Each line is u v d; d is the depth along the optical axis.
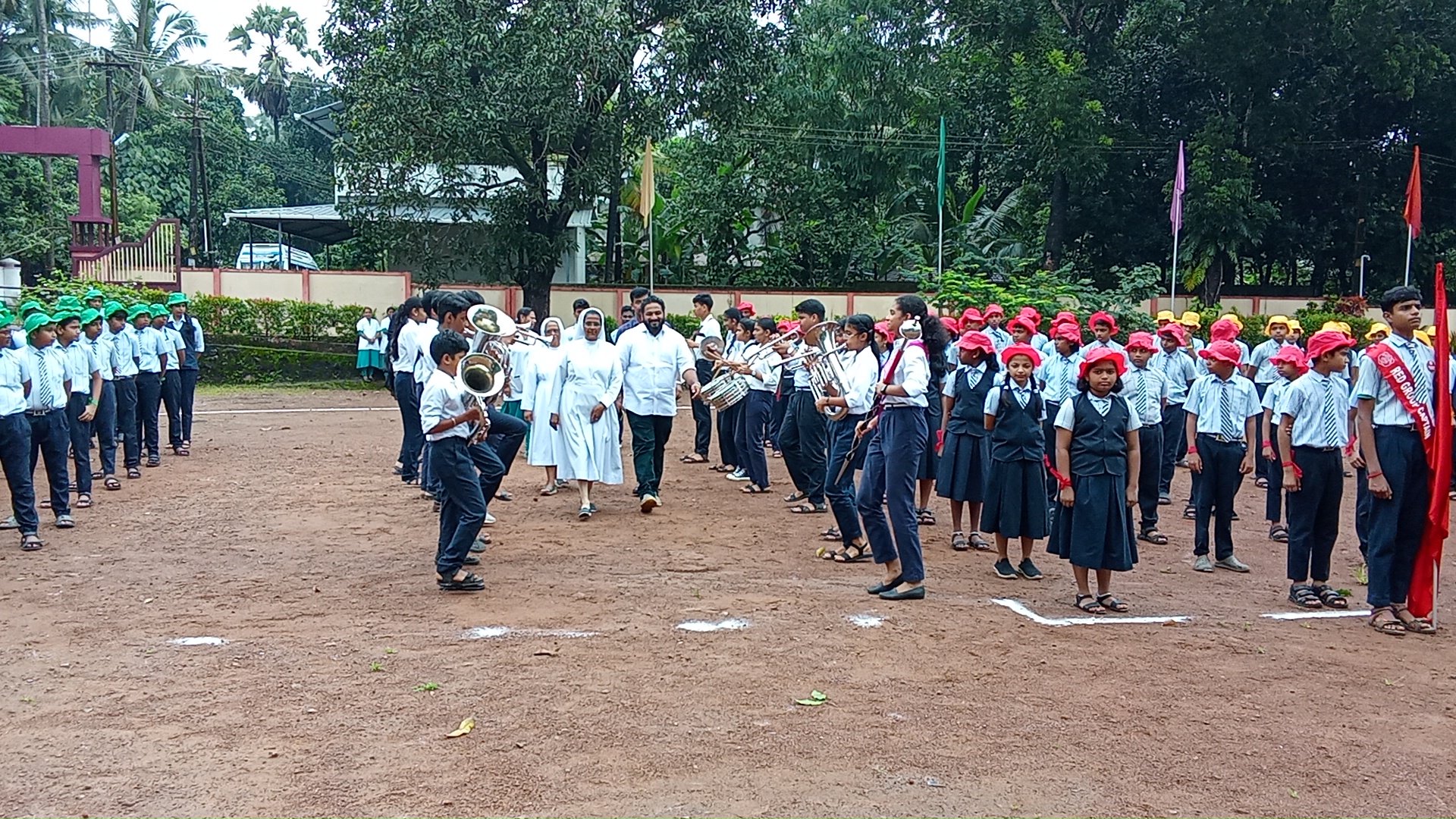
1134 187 34.38
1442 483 6.88
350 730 4.93
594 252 37.94
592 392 10.38
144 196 41.91
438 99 23.81
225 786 4.34
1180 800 4.37
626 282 33.09
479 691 5.45
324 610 7.00
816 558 8.79
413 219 26.42
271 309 26.25
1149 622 7.08
